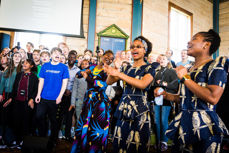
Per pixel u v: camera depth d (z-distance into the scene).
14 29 5.00
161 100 2.47
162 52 6.13
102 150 1.78
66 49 4.05
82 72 1.97
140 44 1.42
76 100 2.99
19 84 2.70
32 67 3.03
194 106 0.99
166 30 6.31
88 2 5.33
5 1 5.02
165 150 2.68
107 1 5.42
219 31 8.02
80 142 1.79
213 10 8.16
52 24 5.10
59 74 2.58
